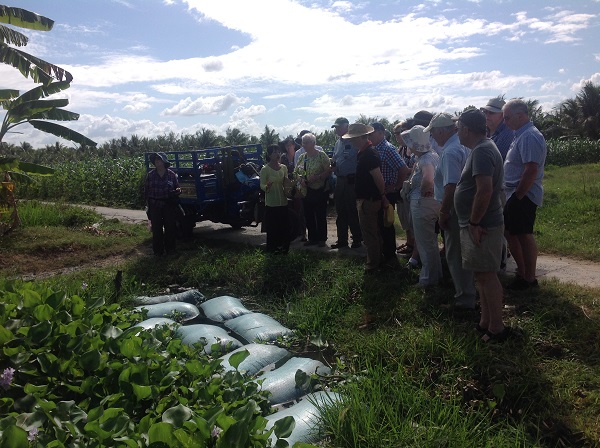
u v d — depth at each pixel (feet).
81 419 11.07
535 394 13.66
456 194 16.15
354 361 16.90
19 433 9.14
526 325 16.92
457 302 18.95
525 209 19.45
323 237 31.04
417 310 19.40
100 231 40.78
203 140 175.01
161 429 9.62
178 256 31.01
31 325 15.01
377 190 22.39
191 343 17.92
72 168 73.87
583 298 18.72
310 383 15.31
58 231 39.93
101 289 24.18
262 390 14.38
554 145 107.65
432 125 18.40
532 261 19.90
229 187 36.63
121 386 12.38
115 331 15.44
